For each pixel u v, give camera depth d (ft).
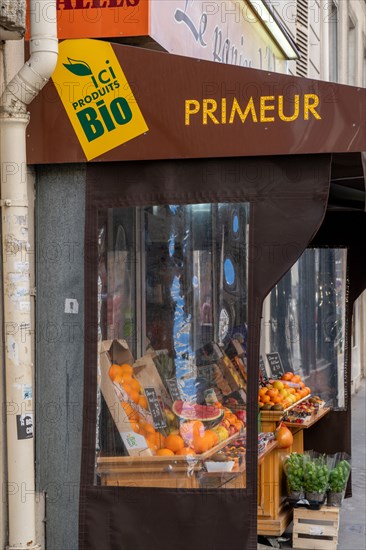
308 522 22.30
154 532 16.52
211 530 16.34
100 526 16.66
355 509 26.55
